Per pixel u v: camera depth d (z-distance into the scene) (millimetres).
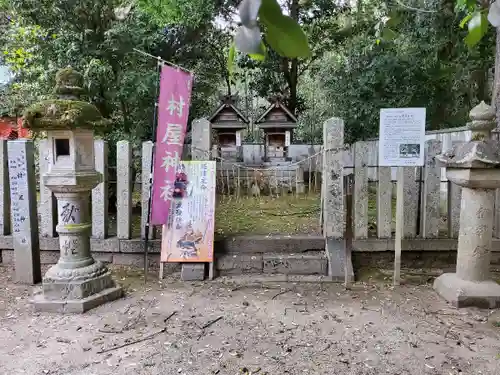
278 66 11117
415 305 3773
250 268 4629
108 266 4867
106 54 5852
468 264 3828
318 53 10969
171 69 4184
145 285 4309
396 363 2787
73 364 2781
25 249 4324
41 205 4934
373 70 8531
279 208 6785
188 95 4395
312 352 2934
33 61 6082
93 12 5793
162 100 4172
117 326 3348
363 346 3018
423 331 3256
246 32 672
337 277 4406
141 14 6191
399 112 4059
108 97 5910
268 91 11898
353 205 4812
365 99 8859
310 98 14219
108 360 2834
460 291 3717
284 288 4219
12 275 4598
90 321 3443
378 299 3916
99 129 3756
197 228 4586
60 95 3723
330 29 10500
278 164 7938
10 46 6430
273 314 3584
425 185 4758
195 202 4648
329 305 3781
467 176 3645
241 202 7234
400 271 4668
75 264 3795
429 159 4719
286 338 3145
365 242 4781
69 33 5688
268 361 2814
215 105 10523
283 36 711
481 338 3139
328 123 4715
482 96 8023
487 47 7051
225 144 8375
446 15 7031
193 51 7746
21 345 3037
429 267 4836
